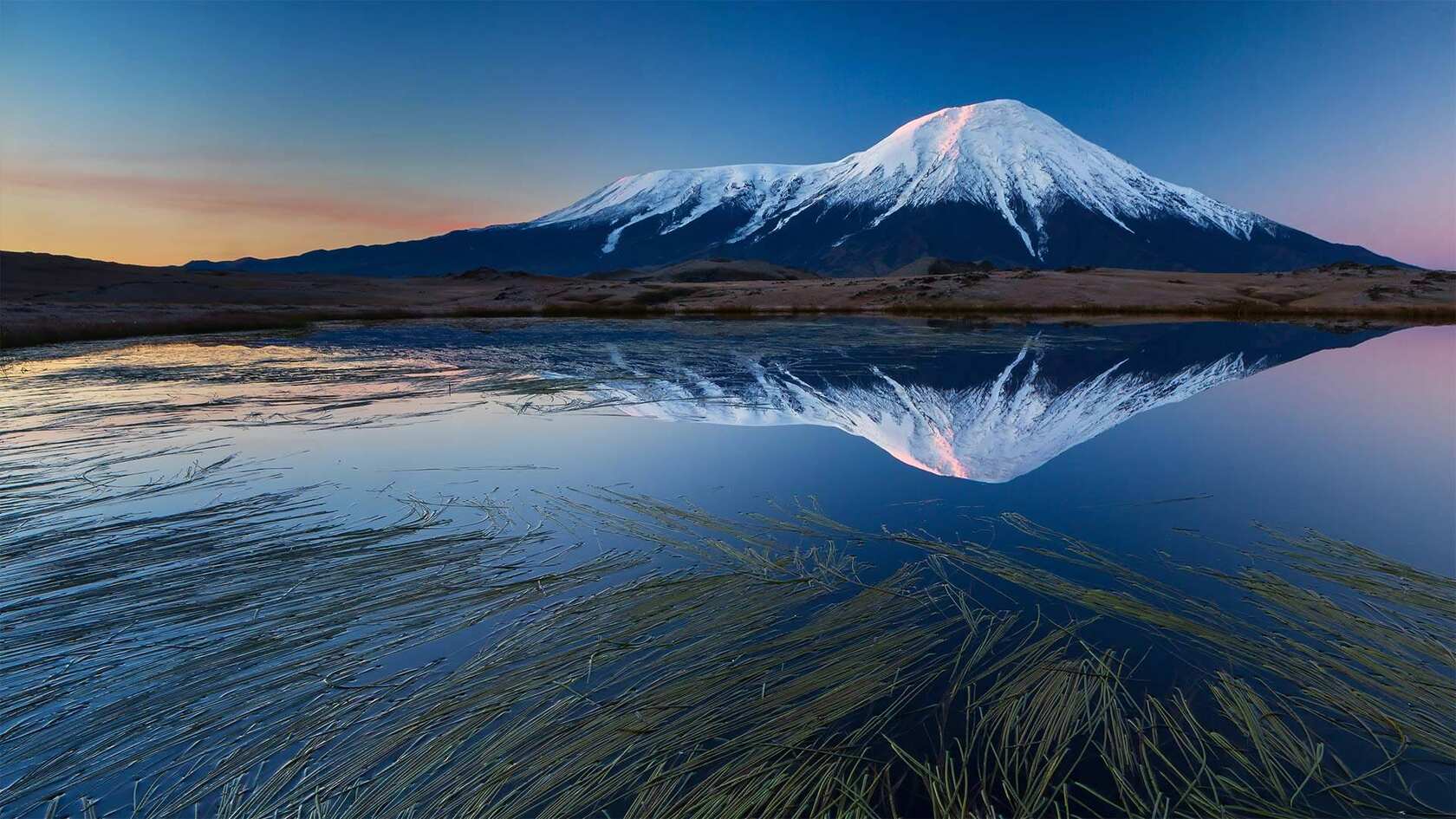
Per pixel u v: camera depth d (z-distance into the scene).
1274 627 5.09
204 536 7.22
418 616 5.41
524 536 7.23
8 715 4.22
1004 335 33.84
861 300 63.75
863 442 11.73
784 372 21.11
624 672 4.51
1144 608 5.29
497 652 4.79
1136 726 3.95
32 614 5.46
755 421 13.55
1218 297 55.47
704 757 3.66
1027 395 16.42
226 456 10.87
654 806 3.31
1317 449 10.87
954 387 17.80
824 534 7.25
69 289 65.12
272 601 5.69
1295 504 8.12
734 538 7.16
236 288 72.69
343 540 7.10
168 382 18.92
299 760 3.70
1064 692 4.22
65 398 16.23
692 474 9.74
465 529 7.49
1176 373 20.05
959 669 4.54
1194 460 10.24
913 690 4.31
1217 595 5.66
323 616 5.41
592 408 15.06
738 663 4.59
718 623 5.17
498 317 61.53
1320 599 5.42
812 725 3.93
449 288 89.19
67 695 4.41
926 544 6.85
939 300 60.78
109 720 4.15
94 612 5.51
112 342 33.06
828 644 4.86
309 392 17.28
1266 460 10.19
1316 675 4.43
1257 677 4.44
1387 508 7.92
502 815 3.31
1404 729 3.90
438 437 12.23
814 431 12.67
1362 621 5.07
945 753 3.72
